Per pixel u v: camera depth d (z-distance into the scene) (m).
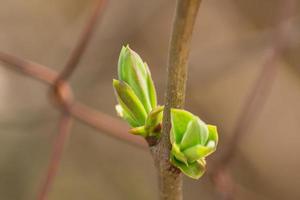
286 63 0.65
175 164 0.22
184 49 0.21
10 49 0.62
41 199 0.34
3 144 0.61
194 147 0.22
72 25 0.63
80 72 0.58
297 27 0.43
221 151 0.62
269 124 0.67
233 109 0.65
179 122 0.22
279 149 0.67
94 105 0.58
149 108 0.23
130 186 0.68
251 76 0.64
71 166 0.66
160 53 0.62
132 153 0.69
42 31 0.63
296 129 0.66
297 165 0.67
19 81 0.58
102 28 0.59
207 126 0.22
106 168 0.67
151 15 0.61
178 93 0.22
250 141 0.66
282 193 0.66
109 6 0.59
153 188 0.68
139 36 0.61
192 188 0.65
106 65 0.58
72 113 0.36
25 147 0.61
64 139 0.35
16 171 0.61
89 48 0.58
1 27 0.63
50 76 0.36
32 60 0.62
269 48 0.44
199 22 0.66
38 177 0.61
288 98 0.66
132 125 0.23
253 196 0.53
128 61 0.23
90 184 0.66
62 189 0.65
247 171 0.66
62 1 0.64
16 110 0.56
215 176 0.40
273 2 0.65
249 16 0.65
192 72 0.54
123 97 0.23
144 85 0.23
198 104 0.66
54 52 0.62
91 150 0.67
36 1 0.64
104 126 0.37
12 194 0.61
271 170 0.66
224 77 0.59
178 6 0.21
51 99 0.36
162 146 0.22
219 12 0.66
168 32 0.62
